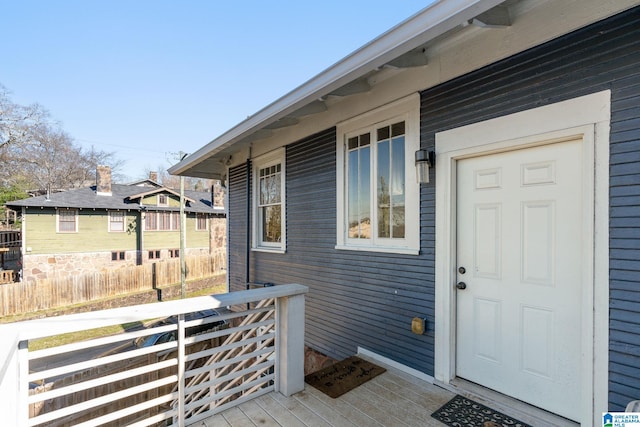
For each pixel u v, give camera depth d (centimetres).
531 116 215
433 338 270
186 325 206
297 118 386
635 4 175
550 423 202
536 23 211
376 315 323
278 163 494
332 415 218
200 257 1521
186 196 1769
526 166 224
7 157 1986
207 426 206
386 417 215
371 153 334
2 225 1994
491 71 237
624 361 178
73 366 167
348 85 310
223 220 1927
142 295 1231
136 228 1582
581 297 198
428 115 277
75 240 1415
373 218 331
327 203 389
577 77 197
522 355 225
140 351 190
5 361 116
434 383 263
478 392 239
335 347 372
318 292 402
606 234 184
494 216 240
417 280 284
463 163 259
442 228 264
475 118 245
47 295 1067
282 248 470
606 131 185
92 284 1164
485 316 244
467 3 162
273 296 233
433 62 271
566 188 206
